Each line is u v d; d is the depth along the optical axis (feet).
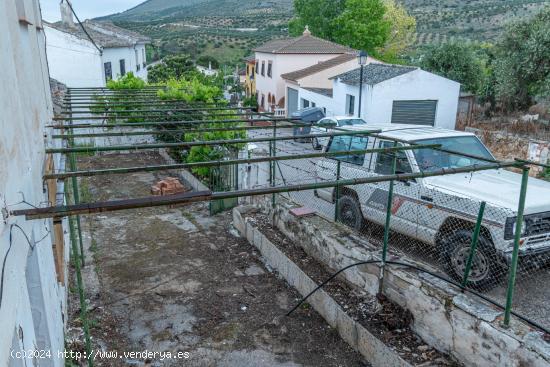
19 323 8.48
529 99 60.85
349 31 116.78
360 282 20.27
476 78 77.66
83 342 18.22
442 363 15.84
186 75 130.11
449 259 21.25
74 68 79.51
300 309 21.12
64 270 20.66
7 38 10.84
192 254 27.09
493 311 15.24
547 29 53.21
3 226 7.82
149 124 27.45
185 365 17.20
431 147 21.74
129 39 98.12
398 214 24.07
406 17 128.77
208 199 11.67
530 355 13.39
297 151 46.50
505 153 49.67
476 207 19.92
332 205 30.04
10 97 10.27
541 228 19.53
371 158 26.45
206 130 26.30
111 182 43.88
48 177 15.05
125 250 27.58
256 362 17.43
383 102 65.31
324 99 81.35
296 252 24.63
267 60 113.60
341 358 17.69
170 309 21.01
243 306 21.34
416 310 17.43
